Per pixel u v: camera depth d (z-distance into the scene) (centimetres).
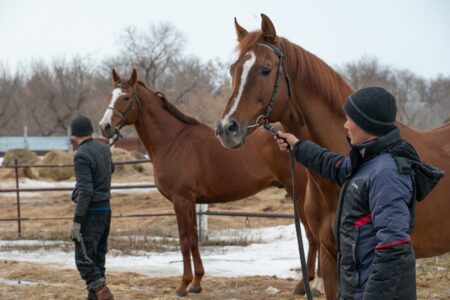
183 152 714
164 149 722
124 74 5350
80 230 539
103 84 5569
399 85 4572
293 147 348
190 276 676
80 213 532
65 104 5822
